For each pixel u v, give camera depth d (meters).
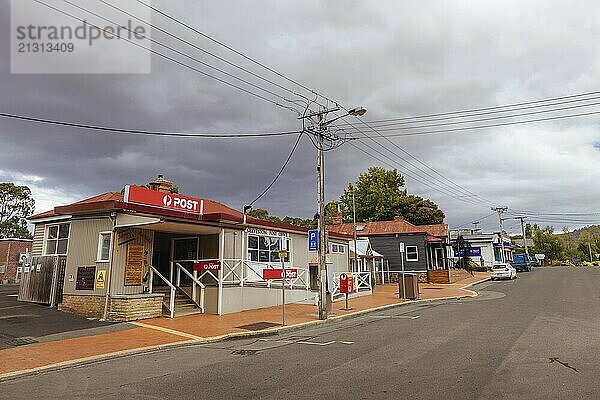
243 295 18.38
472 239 61.00
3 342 11.70
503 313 16.78
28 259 19.67
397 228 39.44
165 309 16.80
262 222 21.27
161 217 15.34
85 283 16.48
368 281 28.36
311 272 25.89
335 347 10.88
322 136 18.11
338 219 42.09
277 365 8.99
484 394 6.59
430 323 14.69
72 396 7.16
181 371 8.73
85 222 17.30
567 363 8.51
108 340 12.05
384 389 6.99
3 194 48.03
